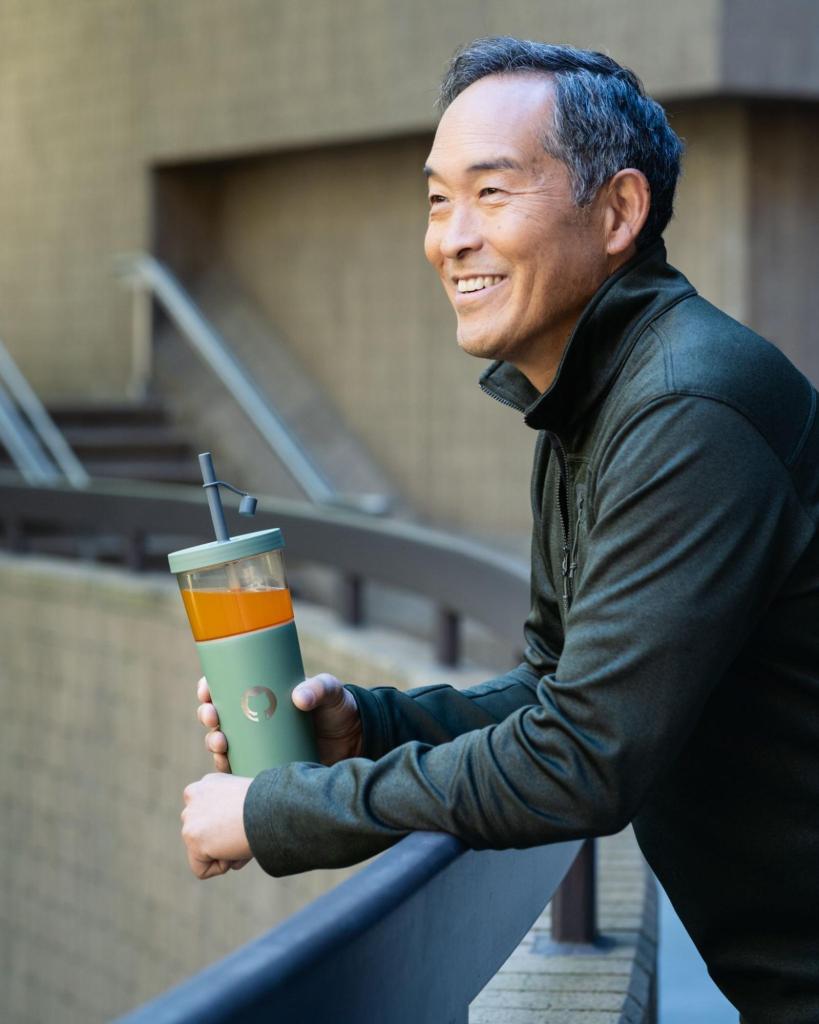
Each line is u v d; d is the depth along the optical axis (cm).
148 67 1209
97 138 1253
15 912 851
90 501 831
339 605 668
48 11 1281
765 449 135
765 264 916
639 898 312
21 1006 845
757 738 147
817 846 149
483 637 843
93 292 1266
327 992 104
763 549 134
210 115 1164
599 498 139
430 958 129
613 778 129
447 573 573
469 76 152
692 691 130
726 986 162
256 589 150
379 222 1098
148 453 1137
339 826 135
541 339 154
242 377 1055
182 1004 89
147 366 1204
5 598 862
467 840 134
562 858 212
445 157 150
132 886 758
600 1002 242
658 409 135
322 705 157
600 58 151
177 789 727
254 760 151
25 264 1316
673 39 888
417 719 166
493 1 978
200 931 697
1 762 865
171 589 741
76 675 805
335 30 1075
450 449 1055
